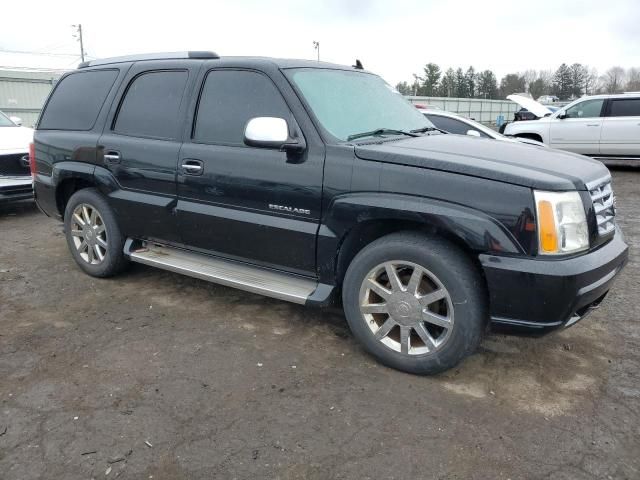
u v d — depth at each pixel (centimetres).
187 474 236
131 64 437
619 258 308
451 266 289
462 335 293
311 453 250
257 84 359
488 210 277
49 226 688
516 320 283
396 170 300
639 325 393
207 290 453
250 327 383
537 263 271
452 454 250
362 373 321
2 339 362
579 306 281
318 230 329
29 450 249
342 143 325
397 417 277
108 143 431
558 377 319
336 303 388
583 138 1248
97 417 274
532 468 241
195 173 377
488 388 306
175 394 296
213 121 376
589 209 289
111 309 413
